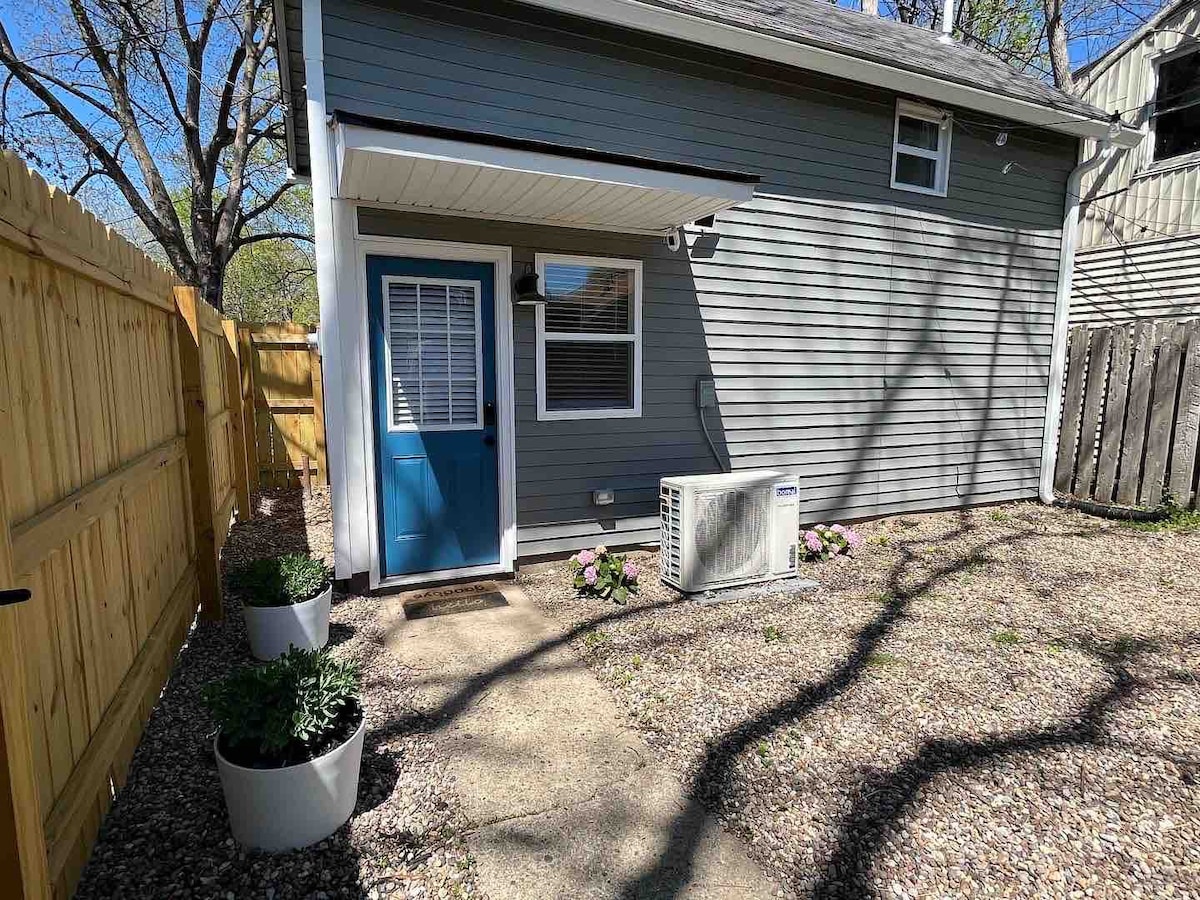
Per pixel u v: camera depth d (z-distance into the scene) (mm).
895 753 2514
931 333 6395
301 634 3207
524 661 3330
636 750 2541
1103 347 6871
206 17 10211
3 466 1340
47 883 1412
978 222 6500
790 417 5742
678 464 5281
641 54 4672
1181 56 7594
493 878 1863
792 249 5531
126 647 2371
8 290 1540
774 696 2969
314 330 7789
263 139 12633
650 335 5043
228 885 1788
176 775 2271
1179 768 2420
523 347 4602
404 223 4121
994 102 5926
